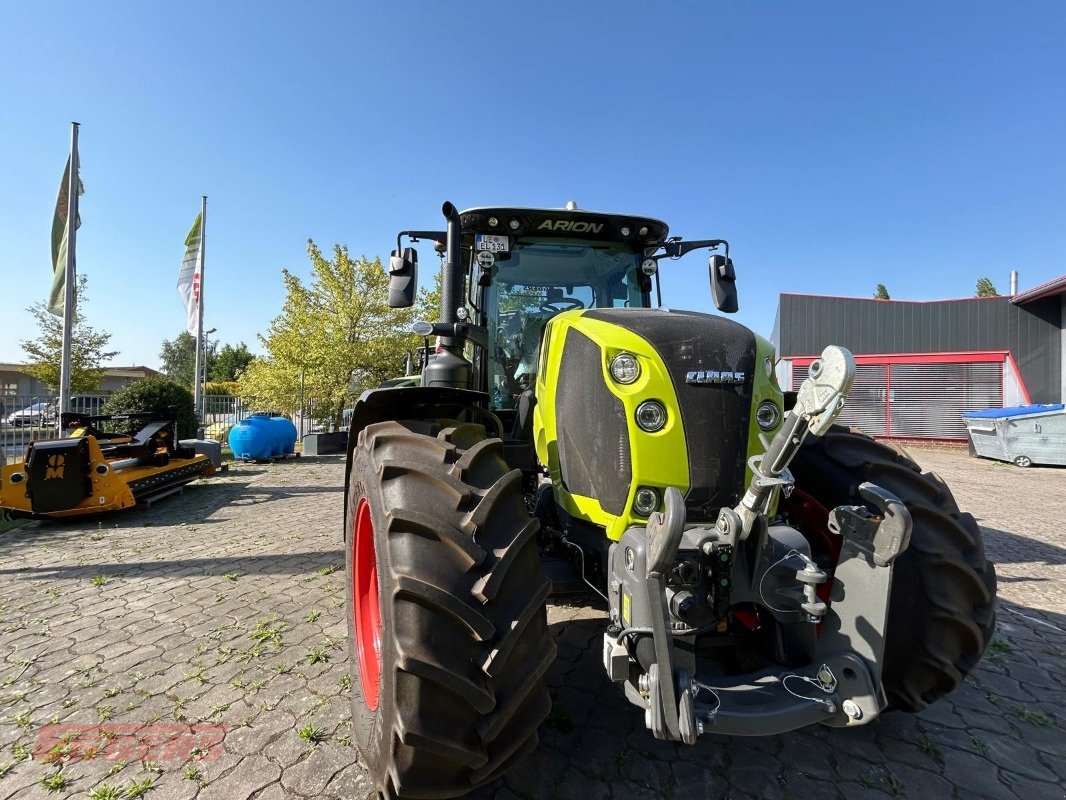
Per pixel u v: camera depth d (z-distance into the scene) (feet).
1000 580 14.26
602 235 11.14
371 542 7.07
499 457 6.26
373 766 5.30
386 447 6.33
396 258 9.92
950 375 51.70
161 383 33.55
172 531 17.85
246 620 10.87
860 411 54.80
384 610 5.18
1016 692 8.75
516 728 5.16
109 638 10.09
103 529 18.17
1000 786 6.63
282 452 36.96
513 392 10.91
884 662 6.77
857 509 6.02
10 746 7.13
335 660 9.28
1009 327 49.65
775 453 5.25
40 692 8.35
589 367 6.70
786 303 56.80
